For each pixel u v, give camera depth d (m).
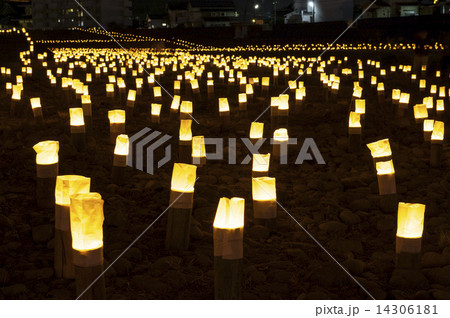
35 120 13.41
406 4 59.22
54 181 7.22
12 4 90.19
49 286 5.16
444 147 11.53
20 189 8.16
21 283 5.25
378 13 60.91
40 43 45.34
